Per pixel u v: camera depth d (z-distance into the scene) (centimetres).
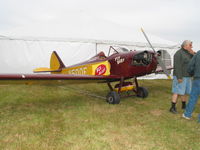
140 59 508
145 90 571
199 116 383
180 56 410
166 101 542
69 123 363
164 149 272
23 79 369
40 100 539
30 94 608
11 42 925
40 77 391
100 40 938
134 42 977
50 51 934
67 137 303
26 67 939
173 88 432
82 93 641
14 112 428
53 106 479
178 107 483
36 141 288
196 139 304
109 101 511
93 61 588
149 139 302
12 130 328
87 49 939
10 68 931
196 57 367
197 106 493
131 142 291
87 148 270
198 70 365
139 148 274
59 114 416
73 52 936
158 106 489
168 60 1012
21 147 270
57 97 578
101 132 324
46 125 352
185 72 416
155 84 848
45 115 408
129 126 352
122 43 960
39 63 938
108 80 537
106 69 544
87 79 476
